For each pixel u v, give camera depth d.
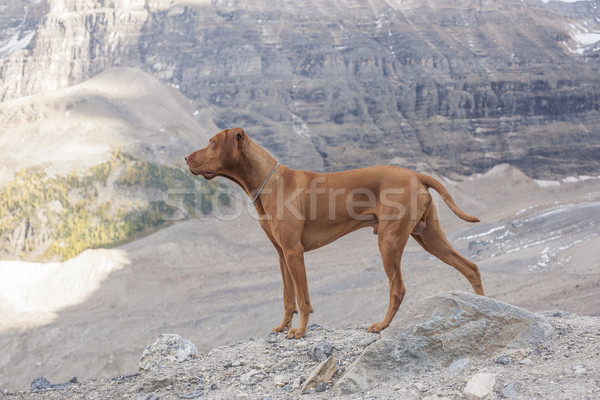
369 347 4.49
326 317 47.09
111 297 56.38
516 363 4.16
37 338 48.59
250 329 48.47
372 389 4.20
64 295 58.16
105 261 60.19
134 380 5.53
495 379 3.87
